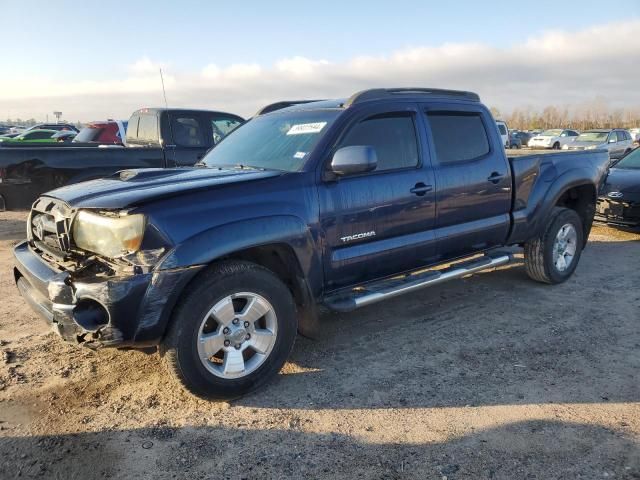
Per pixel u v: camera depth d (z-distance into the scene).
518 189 5.20
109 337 3.02
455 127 4.76
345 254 3.90
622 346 4.25
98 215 3.18
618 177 8.69
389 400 3.44
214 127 9.17
